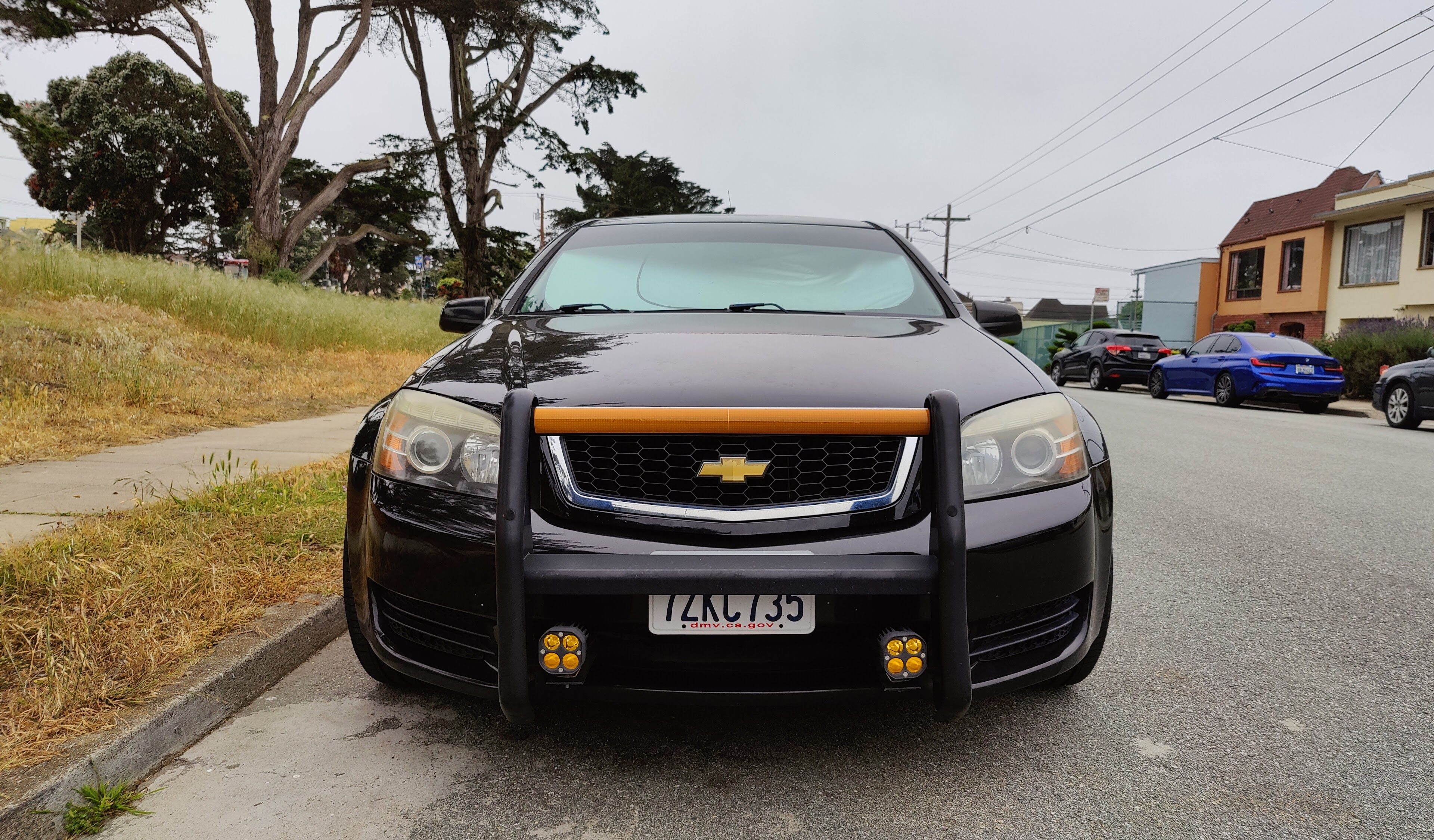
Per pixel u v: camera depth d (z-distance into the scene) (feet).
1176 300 116.37
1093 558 7.25
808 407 6.65
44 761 6.45
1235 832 6.33
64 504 13.66
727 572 6.00
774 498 6.45
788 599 6.25
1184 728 8.02
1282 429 34.99
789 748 7.57
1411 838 6.25
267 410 27.14
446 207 103.04
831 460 6.52
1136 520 16.93
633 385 6.95
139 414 23.35
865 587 6.05
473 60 102.17
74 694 7.29
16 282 36.09
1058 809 6.63
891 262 11.27
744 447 6.47
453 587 6.65
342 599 10.33
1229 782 7.04
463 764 7.25
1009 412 7.11
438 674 6.89
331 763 7.25
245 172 148.36
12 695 7.35
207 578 10.14
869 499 6.44
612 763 7.27
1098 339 72.84
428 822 6.39
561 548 6.26
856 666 6.48
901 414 6.21
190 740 7.57
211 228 160.76
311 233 242.58
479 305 11.08
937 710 6.32
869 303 10.25
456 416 7.07
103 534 11.46
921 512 6.47
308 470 16.60
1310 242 85.97
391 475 7.20
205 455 18.66
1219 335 53.72
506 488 6.07
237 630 9.08
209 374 30.91
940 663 6.15
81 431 20.67
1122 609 11.49
